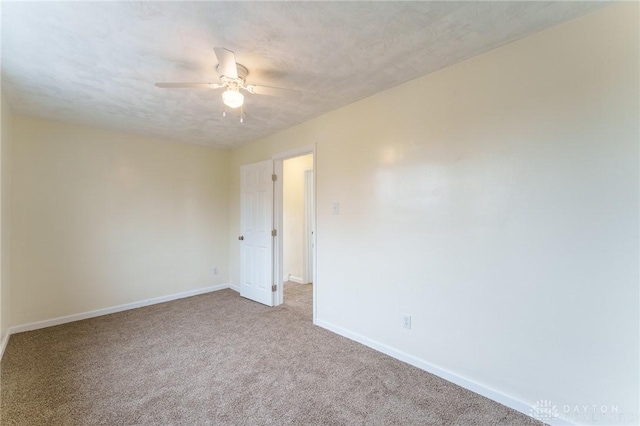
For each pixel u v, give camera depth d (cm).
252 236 429
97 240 362
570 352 167
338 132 302
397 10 155
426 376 225
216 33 175
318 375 227
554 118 173
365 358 253
